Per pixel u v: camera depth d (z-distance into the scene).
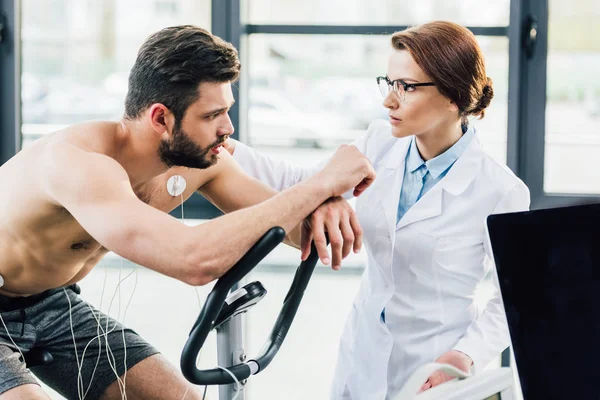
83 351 1.92
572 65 2.93
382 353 1.86
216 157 1.60
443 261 1.82
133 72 1.56
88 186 1.44
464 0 2.96
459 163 1.83
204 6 3.06
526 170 2.99
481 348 1.74
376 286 1.91
